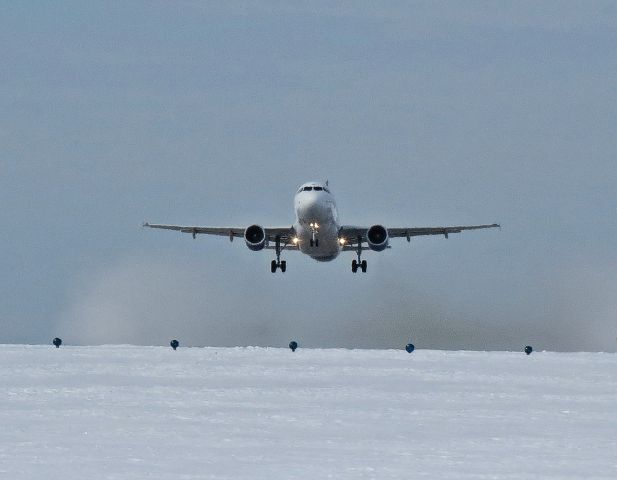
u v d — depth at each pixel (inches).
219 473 2433.6
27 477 2347.4
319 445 2915.8
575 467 2561.5
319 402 4033.0
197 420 3459.6
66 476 2365.9
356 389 4534.9
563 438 3090.6
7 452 2731.3
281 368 5674.2
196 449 2817.4
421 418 3550.7
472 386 4712.1
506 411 3769.7
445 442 2994.6
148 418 3503.9
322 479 2365.9
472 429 3280.0
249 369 5585.6
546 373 5462.6
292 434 3142.2
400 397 4215.1
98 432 3147.1
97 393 4315.9
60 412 3654.0
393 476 2411.4
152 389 4493.1
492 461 2647.6
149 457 2669.8
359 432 3198.8
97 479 2333.9
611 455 2760.8
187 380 4936.0
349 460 2647.6
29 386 4603.8
